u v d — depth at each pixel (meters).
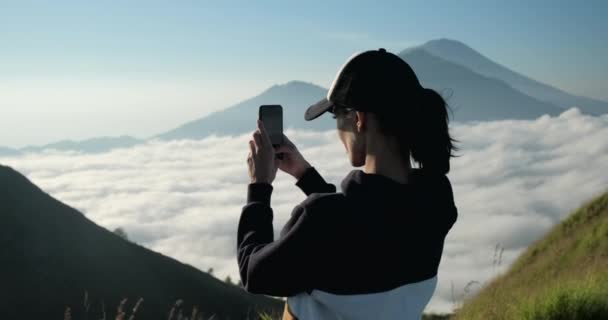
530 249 20.91
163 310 71.38
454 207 1.56
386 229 1.35
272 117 1.76
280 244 1.33
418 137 1.39
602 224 16.98
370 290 1.34
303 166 1.80
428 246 1.45
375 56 1.41
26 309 62.78
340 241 1.32
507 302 5.00
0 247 72.06
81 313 64.06
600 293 4.19
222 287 84.56
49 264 72.56
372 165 1.43
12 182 84.56
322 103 1.51
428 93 1.43
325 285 1.34
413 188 1.44
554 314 4.06
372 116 1.40
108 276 75.75
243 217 1.47
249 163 1.56
